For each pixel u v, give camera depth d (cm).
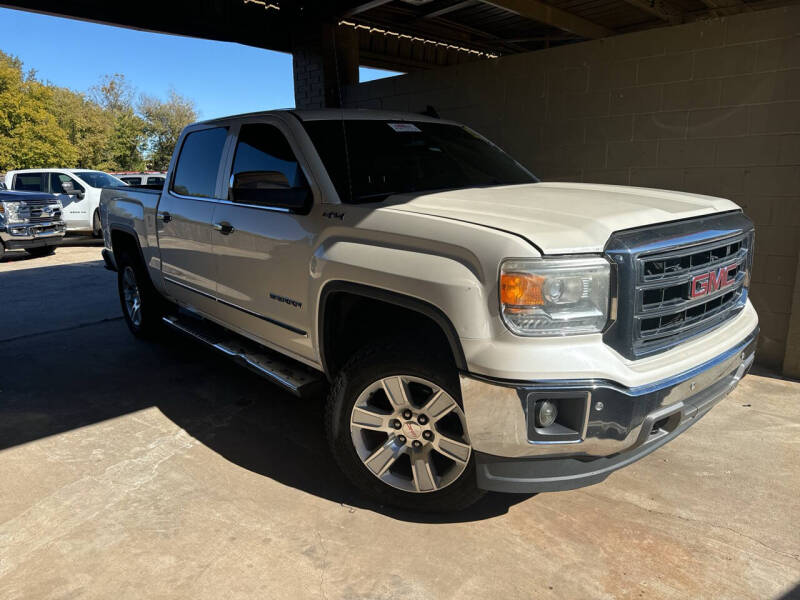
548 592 232
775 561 249
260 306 348
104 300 752
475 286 228
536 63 575
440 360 251
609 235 231
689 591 232
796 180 443
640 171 526
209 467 329
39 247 1198
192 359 511
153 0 751
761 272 463
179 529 272
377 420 276
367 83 748
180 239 426
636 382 224
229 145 381
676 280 242
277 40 890
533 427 224
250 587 235
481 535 267
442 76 655
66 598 230
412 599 229
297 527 273
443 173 357
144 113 6334
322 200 304
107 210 561
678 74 489
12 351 541
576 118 559
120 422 387
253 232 341
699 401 256
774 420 374
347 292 280
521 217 245
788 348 440
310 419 391
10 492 304
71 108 5744
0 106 3959
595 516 282
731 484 306
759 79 449
